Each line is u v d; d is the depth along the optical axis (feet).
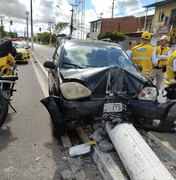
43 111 19.85
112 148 12.10
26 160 12.10
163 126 13.20
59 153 12.88
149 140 13.93
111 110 12.71
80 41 18.42
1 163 11.76
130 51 22.63
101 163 11.19
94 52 17.29
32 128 16.14
